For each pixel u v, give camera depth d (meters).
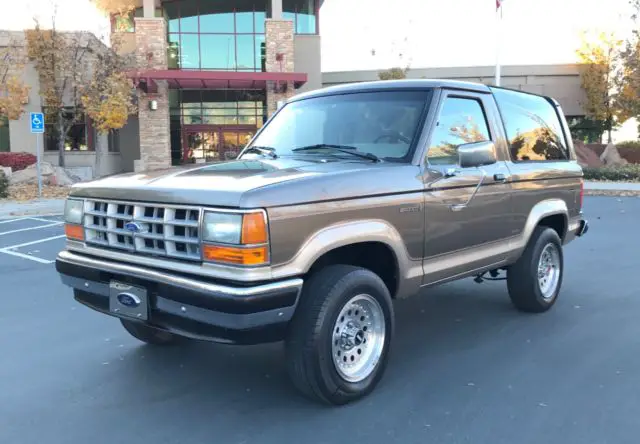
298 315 3.63
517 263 5.73
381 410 3.82
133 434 3.56
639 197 18.28
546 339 5.19
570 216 6.23
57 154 24.91
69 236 4.25
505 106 5.37
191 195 3.45
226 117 27.55
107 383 4.34
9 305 6.51
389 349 4.12
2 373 4.55
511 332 5.40
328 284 3.67
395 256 4.08
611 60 31.14
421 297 6.70
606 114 31.48
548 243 5.84
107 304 4.06
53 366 4.69
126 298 3.78
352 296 3.77
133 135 28.08
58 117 23.28
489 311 6.10
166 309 3.58
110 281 3.91
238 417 3.76
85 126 25.33
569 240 6.36
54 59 22.20
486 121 5.06
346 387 3.81
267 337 3.47
